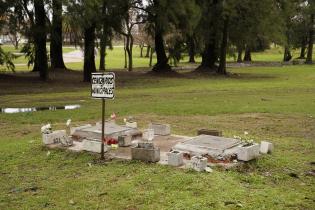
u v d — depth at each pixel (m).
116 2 31.47
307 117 14.98
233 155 8.36
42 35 29.36
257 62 62.84
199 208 6.19
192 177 7.36
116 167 8.22
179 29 36.53
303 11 58.59
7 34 30.14
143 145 8.57
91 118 15.20
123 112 16.31
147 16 36.28
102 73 8.58
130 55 43.56
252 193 6.80
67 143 9.80
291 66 52.06
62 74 37.06
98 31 31.80
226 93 23.22
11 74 35.41
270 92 23.42
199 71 40.59
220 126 13.31
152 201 6.54
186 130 12.55
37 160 9.03
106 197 6.83
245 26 38.28
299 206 6.39
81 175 7.96
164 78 34.59
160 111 16.42
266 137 11.55
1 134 12.93
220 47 41.09
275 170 8.14
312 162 8.79
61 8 25.84
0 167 8.74
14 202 6.87
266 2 36.66
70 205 6.61
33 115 16.03
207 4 36.75
